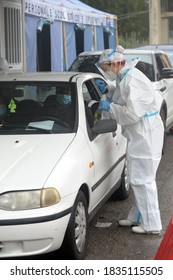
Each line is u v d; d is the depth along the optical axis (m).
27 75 6.35
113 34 19.61
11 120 5.63
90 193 5.20
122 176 6.84
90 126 5.74
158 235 5.81
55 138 5.21
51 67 13.55
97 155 5.48
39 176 4.54
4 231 4.34
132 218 6.05
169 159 9.95
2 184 4.46
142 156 5.66
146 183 5.70
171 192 7.62
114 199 7.11
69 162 4.82
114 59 5.54
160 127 5.73
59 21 14.15
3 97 5.91
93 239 5.71
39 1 12.73
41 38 13.14
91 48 16.91
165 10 26.28
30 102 5.83
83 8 16.95
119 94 5.67
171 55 13.49
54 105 5.73
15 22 11.25
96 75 6.67
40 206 4.43
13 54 11.19
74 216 4.73
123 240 5.68
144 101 5.45
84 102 5.86
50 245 4.48
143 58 10.68
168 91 10.73
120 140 6.53
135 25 40.62
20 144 5.10
